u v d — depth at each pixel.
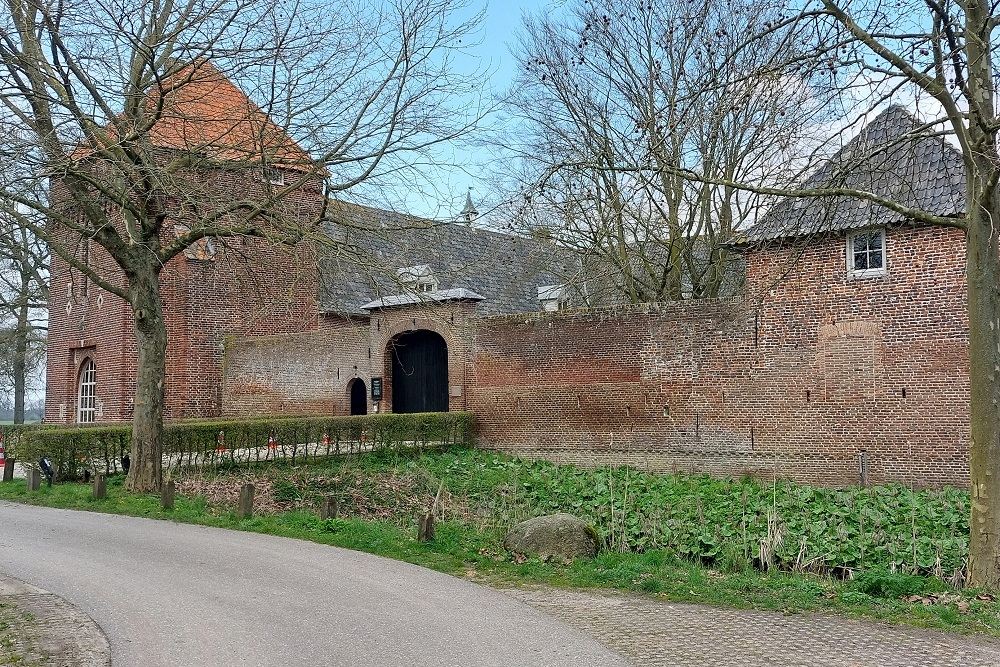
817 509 14.27
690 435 20.47
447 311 22.95
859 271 17.92
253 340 29.81
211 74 14.82
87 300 29.50
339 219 15.02
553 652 6.74
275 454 20.70
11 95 12.79
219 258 22.14
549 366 23.27
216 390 29.33
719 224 23.38
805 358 18.66
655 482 18.36
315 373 28.67
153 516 13.49
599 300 26.83
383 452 22.56
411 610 7.99
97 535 11.90
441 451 23.77
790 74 9.75
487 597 8.59
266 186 14.17
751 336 19.53
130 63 14.11
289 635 7.10
